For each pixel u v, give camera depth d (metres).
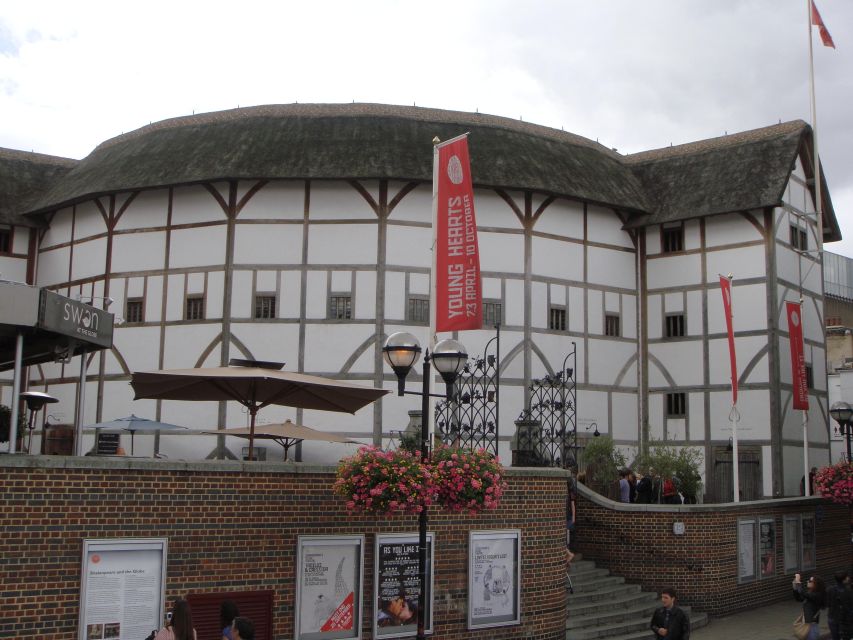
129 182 23.94
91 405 24.09
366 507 9.80
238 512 9.95
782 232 25.86
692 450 25.39
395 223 23.42
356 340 22.92
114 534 9.14
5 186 27.17
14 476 8.65
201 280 23.48
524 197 24.75
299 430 16.86
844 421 20.72
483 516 12.00
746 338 25.25
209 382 12.84
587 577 16.47
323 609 10.42
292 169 22.92
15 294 10.61
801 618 12.82
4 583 8.52
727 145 27.30
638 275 27.06
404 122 24.83
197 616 9.58
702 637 15.02
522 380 23.95
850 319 48.94
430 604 11.35
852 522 20.23
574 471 19.09
